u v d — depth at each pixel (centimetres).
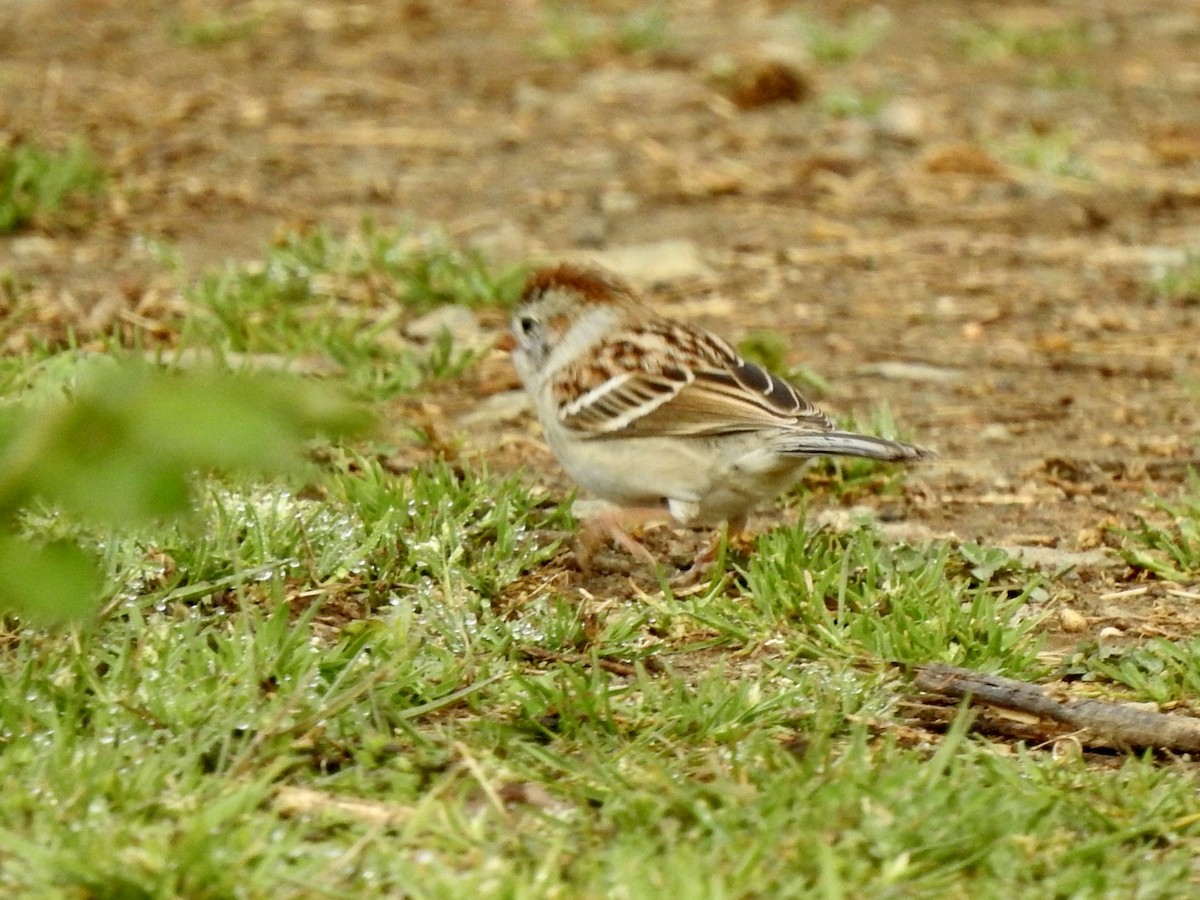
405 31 2770
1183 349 1541
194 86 2380
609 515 1005
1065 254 1814
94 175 1872
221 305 1458
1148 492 1130
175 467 432
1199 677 864
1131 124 2331
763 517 1131
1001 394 1417
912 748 789
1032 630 960
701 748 770
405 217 1864
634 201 1962
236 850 655
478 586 948
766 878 642
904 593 946
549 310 1059
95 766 702
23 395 1152
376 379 1359
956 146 2106
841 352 1517
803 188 2031
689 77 2530
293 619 909
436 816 692
